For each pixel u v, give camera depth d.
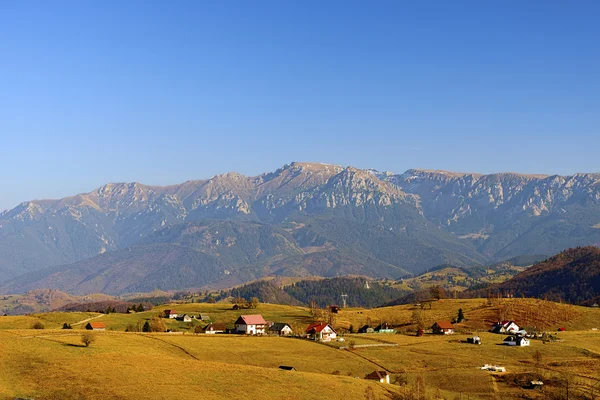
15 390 128.88
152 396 129.88
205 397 132.25
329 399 140.88
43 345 166.62
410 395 152.75
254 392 139.00
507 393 173.62
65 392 128.88
